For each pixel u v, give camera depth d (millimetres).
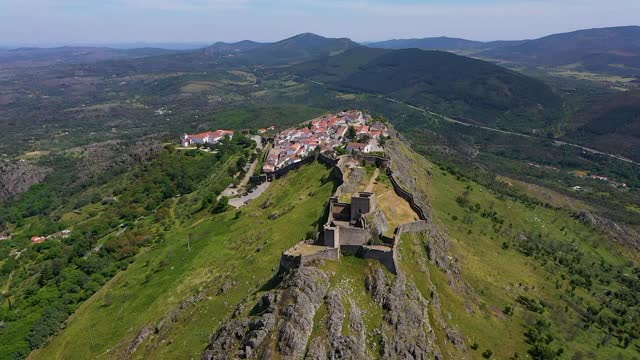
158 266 194875
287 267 117562
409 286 118312
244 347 97000
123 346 144000
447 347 114875
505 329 141625
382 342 101375
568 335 157125
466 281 158000
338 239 122625
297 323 96500
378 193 166375
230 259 166375
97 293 194750
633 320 184250
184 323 134750
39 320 178500
